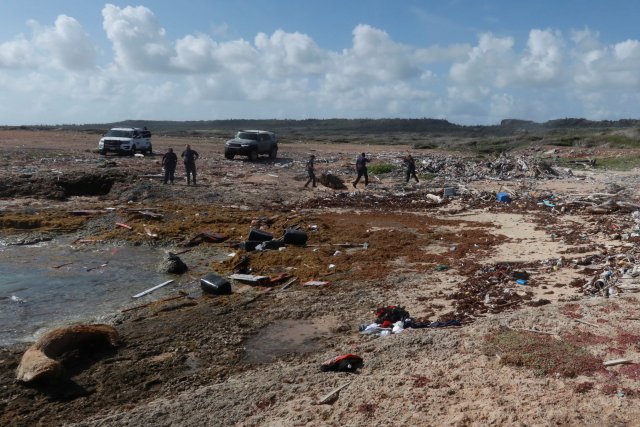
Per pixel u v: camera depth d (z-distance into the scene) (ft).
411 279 38.78
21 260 44.19
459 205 72.74
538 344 24.32
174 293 36.99
